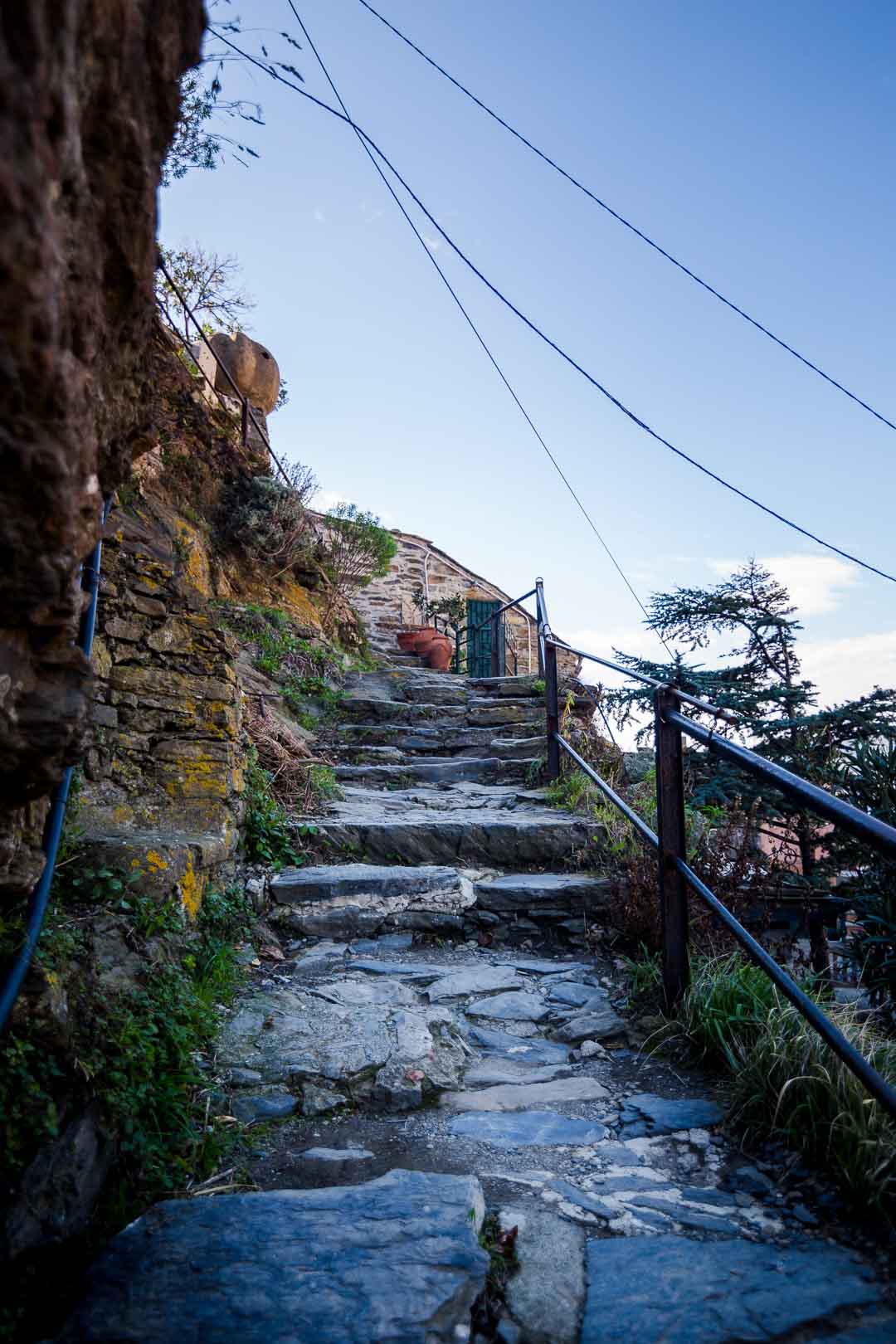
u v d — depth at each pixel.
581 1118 1.93
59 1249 1.31
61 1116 1.41
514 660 13.58
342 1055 2.11
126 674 2.93
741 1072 1.95
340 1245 1.31
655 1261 1.39
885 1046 1.92
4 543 0.90
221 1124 1.81
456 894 3.19
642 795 4.45
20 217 0.66
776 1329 1.22
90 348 0.92
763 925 3.13
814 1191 1.60
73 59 0.72
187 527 6.13
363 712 6.16
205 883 2.73
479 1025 2.46
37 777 1.20
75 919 2.00
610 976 2.82
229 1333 1.13
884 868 3.42
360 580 9.03
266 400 9.60
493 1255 1.39
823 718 4.55
